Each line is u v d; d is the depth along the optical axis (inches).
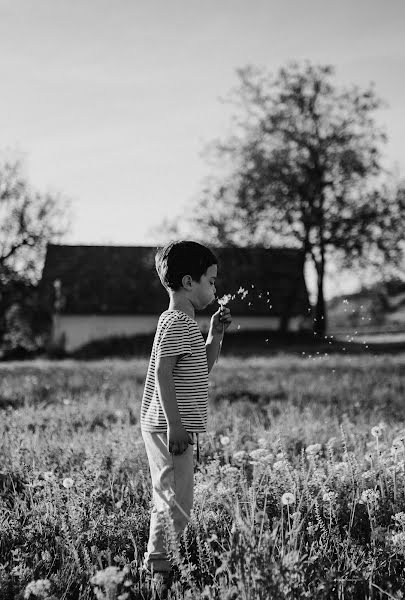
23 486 214.5
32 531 167.5
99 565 155.9
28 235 2240.4
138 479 209.6
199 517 167.8
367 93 1943.9
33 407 381.4
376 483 194.1
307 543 157.8
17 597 136.6
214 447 254.1
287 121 1961.1
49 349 1990.7
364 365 761.6
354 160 1916.8
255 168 1925.4
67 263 2186.3
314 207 1926.7
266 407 402.3
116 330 2080.5
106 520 173.6
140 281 2139.5
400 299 2918.3
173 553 140.1
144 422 158.9
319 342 1731.1
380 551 151.9
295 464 228.8
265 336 1891.0
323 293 1923.0
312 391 486.0
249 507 177.0
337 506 174.6
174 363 153.9
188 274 161.9
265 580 123.5
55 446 257.8
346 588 140.5
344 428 291.6
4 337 2145.7
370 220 1927.9
